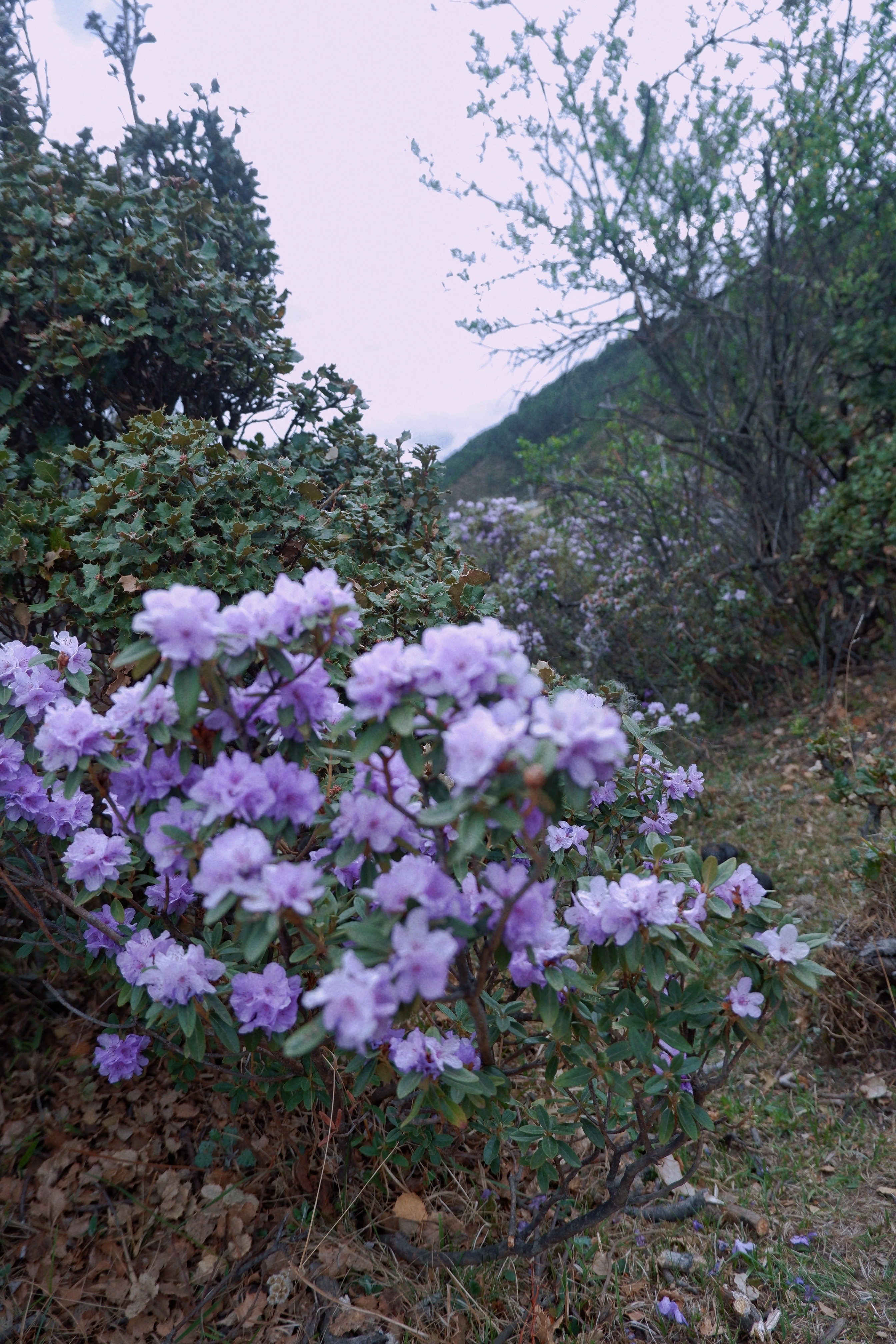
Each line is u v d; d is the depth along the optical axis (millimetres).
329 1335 1990
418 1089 2027
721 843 4219
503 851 2090
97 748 1756
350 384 3895
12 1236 2250
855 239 6500
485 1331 2016
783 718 6242
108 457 3207
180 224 3787
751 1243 2393
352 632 1659
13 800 2160
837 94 5953
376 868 1663
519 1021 2408
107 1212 2322
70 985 3090
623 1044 1854
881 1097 2926
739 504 7188
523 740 1194
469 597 3129
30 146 3834
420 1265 2189
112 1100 2688
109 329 3512
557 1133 1981
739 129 6027
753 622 6664
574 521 8141
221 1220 2279
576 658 7074
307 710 1667
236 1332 2020
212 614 1473
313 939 1607
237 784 1512
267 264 4363
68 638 2242
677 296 6539
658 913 1659
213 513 2855
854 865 3674
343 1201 2305
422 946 1279
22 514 2803
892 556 5691
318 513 3088
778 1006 1873
